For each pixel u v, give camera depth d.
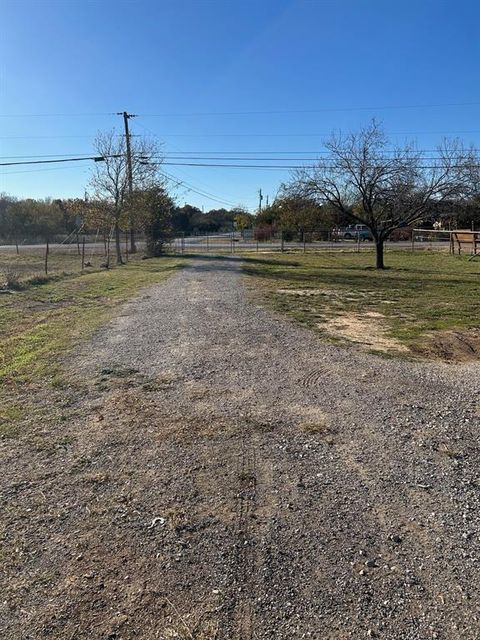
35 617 2.29
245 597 2.40
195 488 3.43
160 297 12.80
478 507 3.19
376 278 18.19
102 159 27.50
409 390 5.45
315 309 11.06
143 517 3.08
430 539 2.86
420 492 3.37
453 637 2.17
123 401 5.10
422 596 2.41
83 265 22.89
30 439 4.23
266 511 3.14
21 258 31.34
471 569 2.60
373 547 2.78
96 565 2.64
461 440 4.18
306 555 2.71
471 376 5.99
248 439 4.19
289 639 2.16
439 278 18.11
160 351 7.10
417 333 8.45
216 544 2.81
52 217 63.06
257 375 5.94
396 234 53.00
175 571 2.59
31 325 9.29
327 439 4.20
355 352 7.10
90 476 3.60
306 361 6.58
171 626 2.23
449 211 21.61
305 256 31.80
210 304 11.61
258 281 16.91
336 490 3.40
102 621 2.26
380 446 4.07
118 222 28.05
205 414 4.74
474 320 9.68
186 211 83.06
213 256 31.16
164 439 4.20
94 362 6.55
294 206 23.62
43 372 6.12
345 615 2.29
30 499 3.30
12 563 2.66
